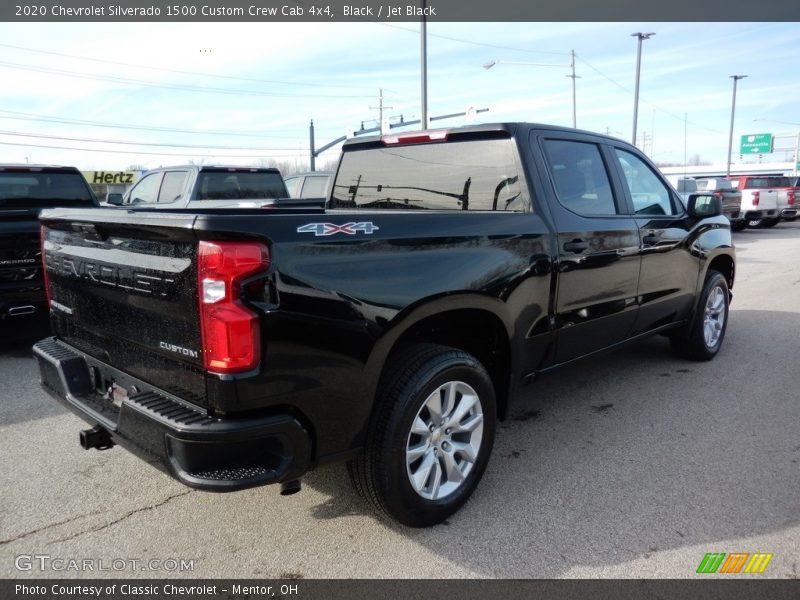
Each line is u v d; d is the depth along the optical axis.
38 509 3.13
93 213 2.81
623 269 4.13
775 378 5.21
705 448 3.84
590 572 2.62
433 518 2.96
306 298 2.39
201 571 2.65
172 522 3.02
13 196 6.78
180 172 10.41
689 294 5.14
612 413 4.45
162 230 2.36
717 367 5.54
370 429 2.73
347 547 2.82
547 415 4.42
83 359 3.08
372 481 2.76
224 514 3.09
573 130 3.96
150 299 2.52
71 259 3.06
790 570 2.62
